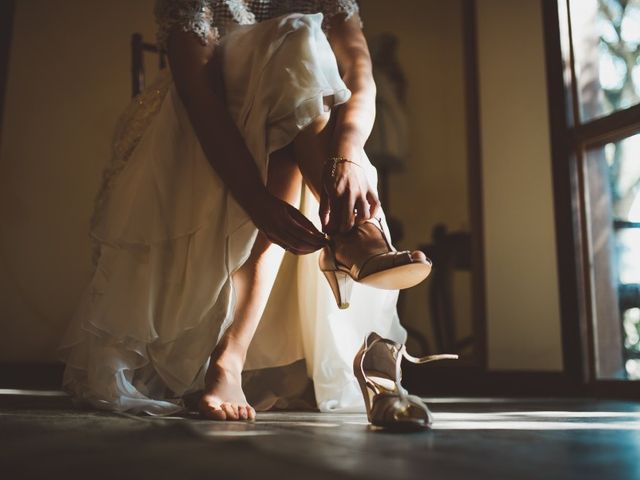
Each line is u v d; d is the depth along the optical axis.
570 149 2.85
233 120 1.35
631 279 2.44
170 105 1.40
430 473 0.55
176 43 1.42
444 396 2.65
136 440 0.77
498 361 3.23
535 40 3.20
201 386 1.43
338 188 1.11
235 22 1.52
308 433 0.88
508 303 3.23
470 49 3.72
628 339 2.44
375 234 1.11
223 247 1.29
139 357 1.33
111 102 4.24
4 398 1.75
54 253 4.04
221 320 1.27
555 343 2.94
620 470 0.57
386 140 4.71
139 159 1.47
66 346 1.40
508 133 3.34
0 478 0.52
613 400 2.18
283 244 1.21
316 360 1.51
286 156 1.35
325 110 1.28
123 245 1.34
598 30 2.73
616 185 2.55
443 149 4.64
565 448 0.72
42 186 4.08
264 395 1.59
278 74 1.30
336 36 1.59
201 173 1.34
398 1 4.89
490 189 3.43
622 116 2.52
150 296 1.31
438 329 4.35
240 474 0.54
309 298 1.55
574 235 2.78
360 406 1.55
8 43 4.12
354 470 0.56
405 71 4.79
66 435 0.81
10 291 3.94
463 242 4.36
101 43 4.29
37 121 4.13
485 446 0.74
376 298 1.54
